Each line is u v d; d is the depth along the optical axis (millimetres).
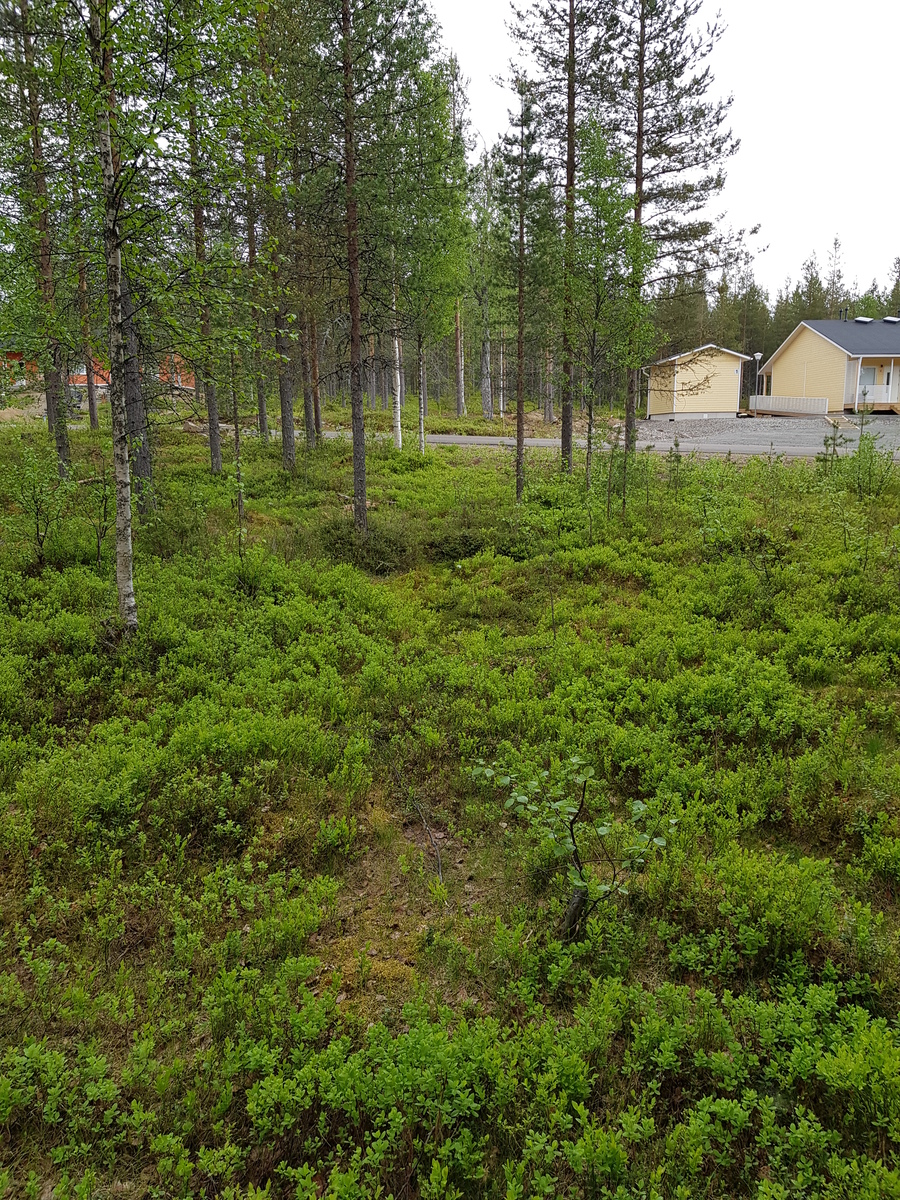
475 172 19859
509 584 12578
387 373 47250
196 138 8500
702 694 7465
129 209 9078
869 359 38188
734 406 44188
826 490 14547
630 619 10156
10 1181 3436
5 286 10180
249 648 9445
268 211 15953
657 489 17109
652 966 4598
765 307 67938
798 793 5844
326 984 4637
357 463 14977
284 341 19828
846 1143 3375
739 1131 3412
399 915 5305
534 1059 3799
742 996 4027
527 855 5617
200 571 12320
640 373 21688
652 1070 3770
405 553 14547
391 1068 3689
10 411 30359
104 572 11758
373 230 15156
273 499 18297
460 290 24891
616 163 14711
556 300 15844
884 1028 3725
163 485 17969
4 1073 3863
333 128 14172
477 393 61094
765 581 10539
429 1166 3432
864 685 7633
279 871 5711
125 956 4871
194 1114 3730
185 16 8109
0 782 6496
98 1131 3609
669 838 5543
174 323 9344
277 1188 3416
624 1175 3219
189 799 6207
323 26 13469
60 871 5504
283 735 7172
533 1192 3271
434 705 8219
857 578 10086
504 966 4617
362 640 10000
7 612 9930
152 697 8211
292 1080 3678
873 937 4336
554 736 7375
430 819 6441
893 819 5469
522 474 17438
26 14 11703
